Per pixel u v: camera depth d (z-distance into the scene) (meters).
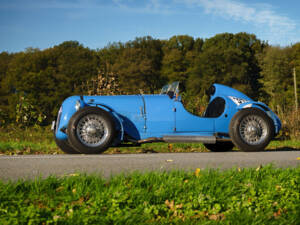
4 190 3.74
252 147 7.34
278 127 7.61
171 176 4.47
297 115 11.78
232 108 7.70
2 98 70.81
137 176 4.40
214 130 7.59
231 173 4.71
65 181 4.18
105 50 81.88
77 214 3.33
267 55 70.31
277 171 4.94
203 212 3.62
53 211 3.46
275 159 6.28
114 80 13.52
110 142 6.80
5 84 71.62
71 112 7.12
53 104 67.19
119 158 6.20
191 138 7.28
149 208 3.60
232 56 71.88
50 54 72.38
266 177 4.65
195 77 74.19
